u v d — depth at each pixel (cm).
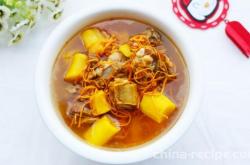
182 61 45
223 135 51
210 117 51
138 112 45
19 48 52
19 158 51
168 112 44
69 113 45
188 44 44
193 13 53
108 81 45
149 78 45
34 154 51
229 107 52
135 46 46
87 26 46
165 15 45
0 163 51
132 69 45
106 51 46
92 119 45
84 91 45
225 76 52
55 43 45
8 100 51
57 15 51
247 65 52
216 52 52
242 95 52
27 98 51
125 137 45
